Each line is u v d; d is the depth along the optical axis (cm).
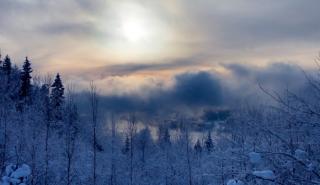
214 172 593
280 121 564
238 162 578
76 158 4231
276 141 575
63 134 4275
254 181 568
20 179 2752
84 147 4500
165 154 5462
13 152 3888
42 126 4228
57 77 5072
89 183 4378
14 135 4028
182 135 4969
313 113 531
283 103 554
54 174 3944
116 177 5031
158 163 5428
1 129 4053
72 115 4338
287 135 563
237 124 623
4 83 5184
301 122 539
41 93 4866
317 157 539
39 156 3878
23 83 5881
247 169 568
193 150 4847
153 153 5647
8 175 2792
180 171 4916
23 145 3950
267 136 582
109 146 4981
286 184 537
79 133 4459
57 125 4244
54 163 3962
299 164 540
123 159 5225
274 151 565
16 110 4688
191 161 4534
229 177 585
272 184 548
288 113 548
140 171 5328
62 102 4578
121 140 5272
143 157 5672
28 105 4791
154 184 5216
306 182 521
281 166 545
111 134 5003
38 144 3966
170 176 5081
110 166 4872
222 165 584
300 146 556
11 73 6209
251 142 589
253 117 590
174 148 5394
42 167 3784
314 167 530
